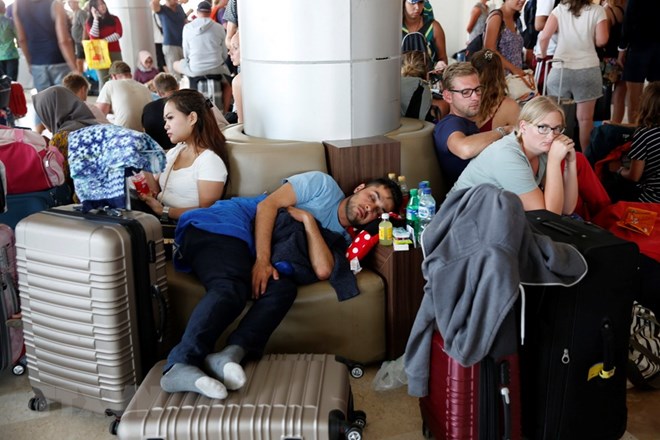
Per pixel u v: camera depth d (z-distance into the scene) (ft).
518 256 6.31
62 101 12.32
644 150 11.00
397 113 11.23
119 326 7.48
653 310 9.37
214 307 7.63
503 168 8.94
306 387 7.04
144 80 25.16
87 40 25.20
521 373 7.22
